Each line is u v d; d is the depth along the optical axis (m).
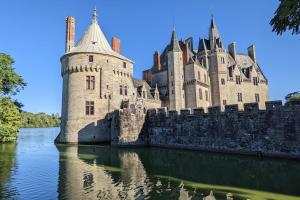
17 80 40.06
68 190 13.23
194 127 28.92
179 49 51.47
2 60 38.38
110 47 46.53
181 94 50.00
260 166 18.56
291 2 7.07
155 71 56.00
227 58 62.25
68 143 39.34
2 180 15.35
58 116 178.50
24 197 12.27
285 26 7.79
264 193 12.36
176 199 11.67
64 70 42.38
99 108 40.47
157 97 50.59
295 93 56.44
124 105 40.06
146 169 18.23
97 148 32.16
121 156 24.58
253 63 68.00
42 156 24.86
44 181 15.05
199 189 13.16
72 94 40.47
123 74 44.75
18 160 22.47
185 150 28.88
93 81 41.03
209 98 54.94
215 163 20.23
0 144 38.72
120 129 33.38
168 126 32.09
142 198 11.87
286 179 14.71
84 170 18.00
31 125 148.00
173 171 17.50
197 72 51.19
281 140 21.59
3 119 41.75
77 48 43.16
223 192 12.61
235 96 58.09
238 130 24.77
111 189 13.32
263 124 22.92
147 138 34.78
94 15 47.38
